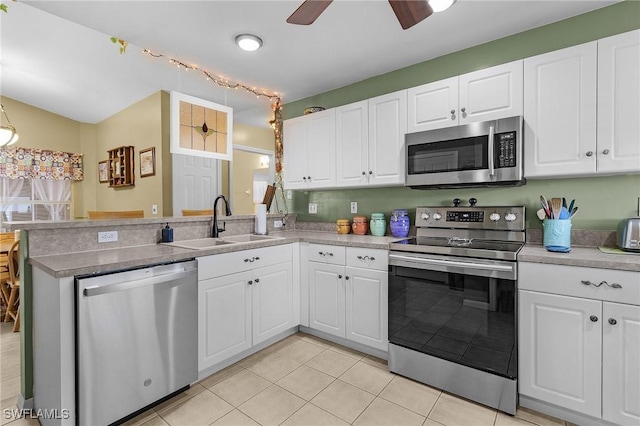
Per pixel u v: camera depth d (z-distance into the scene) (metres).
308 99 3.48
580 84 1.81
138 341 1.66
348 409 1.78
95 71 3.43
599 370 1.53
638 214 1.88
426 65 2.65
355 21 2.08
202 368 2.00
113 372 1.56
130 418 1.69
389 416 1.72
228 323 2.16
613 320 1.49
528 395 1.72
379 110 2.59
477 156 2.09
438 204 2.60
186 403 1.83
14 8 2.36
